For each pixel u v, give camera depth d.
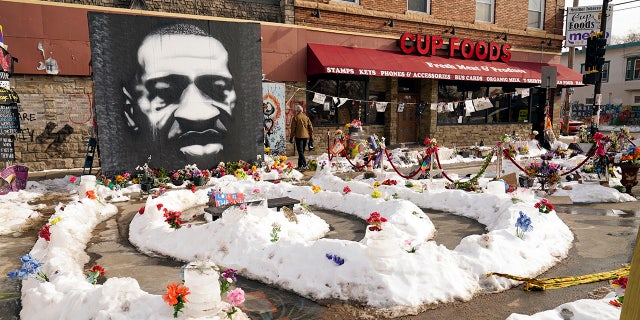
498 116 20.30
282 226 6.07
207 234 5.77
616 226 7.08
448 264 4.62
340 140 13.48
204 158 12.15
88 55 12.06
